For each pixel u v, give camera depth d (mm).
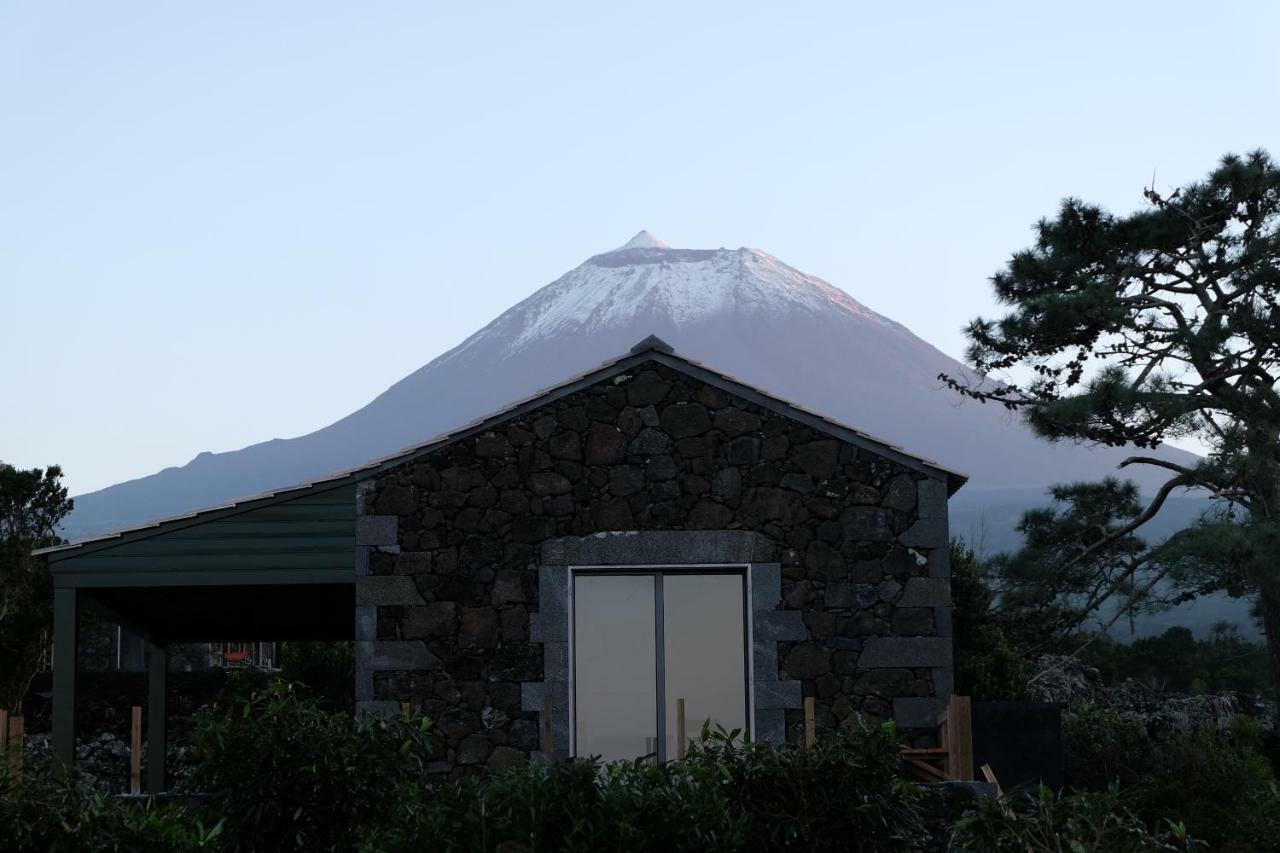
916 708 13500
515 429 13961
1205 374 23938
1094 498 26328
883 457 13891
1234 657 35750
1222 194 25562
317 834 9219
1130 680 32969
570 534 13789
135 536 13859
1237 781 17500
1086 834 7914
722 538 13742
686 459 13883
